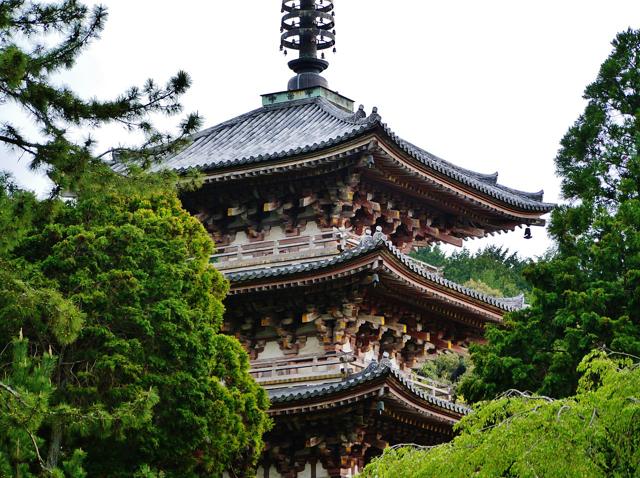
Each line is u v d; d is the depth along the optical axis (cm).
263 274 5997
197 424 4881
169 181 3972
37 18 3747
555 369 5178
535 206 6806
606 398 3136
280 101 7231
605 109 6644
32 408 3359
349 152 5978
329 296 6056
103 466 4791
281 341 6262
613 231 5591
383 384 5553
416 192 6450
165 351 4953
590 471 3053
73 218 5241
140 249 5138
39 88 3684
